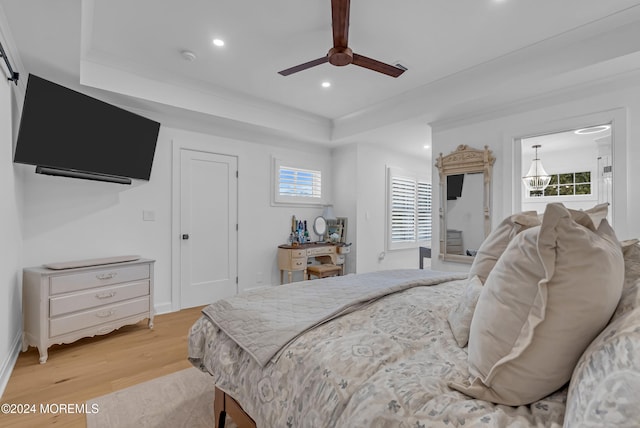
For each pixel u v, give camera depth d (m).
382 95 3.72
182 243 3.77
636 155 2.57
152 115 3.53
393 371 0.91
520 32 2.47
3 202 2.05
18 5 1.79
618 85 2.66
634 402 0.46
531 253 0.76
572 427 0.54
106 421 1.68
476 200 3.57
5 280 2.09
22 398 1.90
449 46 2.68
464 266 3.69
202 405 1.83
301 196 4.94
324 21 2.36
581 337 0.67
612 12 2.21
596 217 0.88
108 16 2.29
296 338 1.20
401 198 5.73
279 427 1.02
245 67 3.05
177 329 3.09
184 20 2.34
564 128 2.95
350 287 1.89
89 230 3.10
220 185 4.09
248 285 4.36
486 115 3.49
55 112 2.45
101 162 2.84
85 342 2.75
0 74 1.99
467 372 0.88
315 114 4.42
